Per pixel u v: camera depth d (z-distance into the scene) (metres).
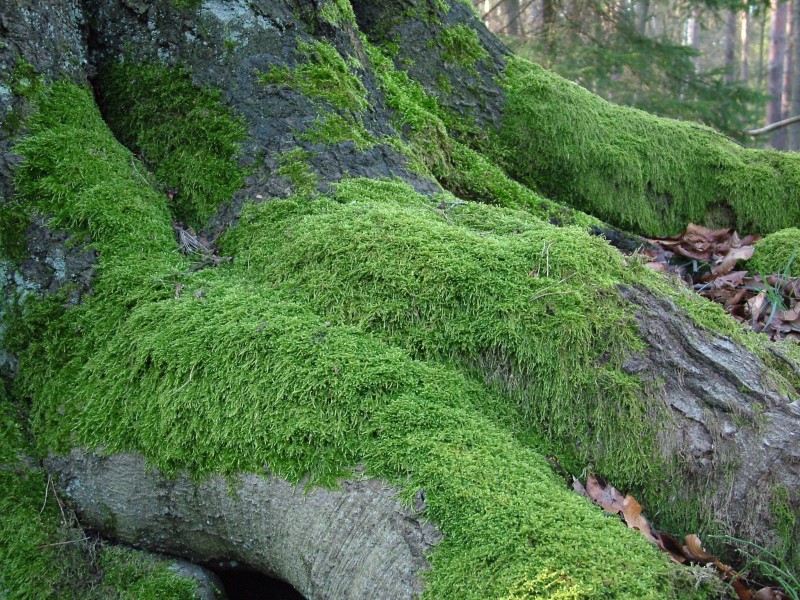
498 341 2.22
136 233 2.48
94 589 2.09
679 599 1.68
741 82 11.54
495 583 1.66
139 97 2.87
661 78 9.11
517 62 4.12
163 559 2.22
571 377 2.16
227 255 2.62
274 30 2.88
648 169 3.98
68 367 2.27
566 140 3.91
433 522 1.83
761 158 4.16
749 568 2.00
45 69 2.54
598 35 9.08
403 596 1.76
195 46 2.83
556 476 2.05
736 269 3.62
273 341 2.13
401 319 2.28
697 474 2.08
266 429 2.01
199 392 2.08
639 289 2.34
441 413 2.04
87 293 2.36
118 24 2.87
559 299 2.23
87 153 2.53
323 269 2.38
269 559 2.10
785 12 17.47
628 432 2.12
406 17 3.86
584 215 3.74
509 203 3.55
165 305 2.29
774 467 2.04
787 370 2.33
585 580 1.63
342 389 2.04
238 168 2.77
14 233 2.34
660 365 2.18
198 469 2.06
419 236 2.41
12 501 2.09
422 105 3.77
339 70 3.02
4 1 2.42
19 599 1.98
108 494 2.15
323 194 2.67
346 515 1.91
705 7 10.26
